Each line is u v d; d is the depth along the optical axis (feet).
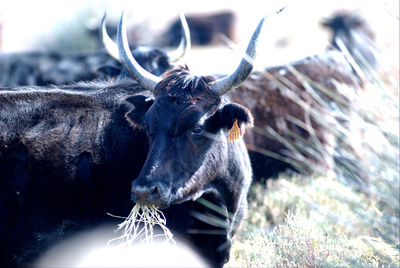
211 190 56.75
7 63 148.15
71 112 58.13
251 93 97.50
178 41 340.80
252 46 53.42
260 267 59.11
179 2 101.60
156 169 50.44
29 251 56.08
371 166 60.34
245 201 63.57
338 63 105.09
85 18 313.12
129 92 62.95
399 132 56.13
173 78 55.57
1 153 53.98
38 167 54.80
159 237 57.11
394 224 55.11
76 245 57.57
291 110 98.22
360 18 198.08
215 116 54.65
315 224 69.41
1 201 53.83
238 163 58.70
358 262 53.88
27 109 56.54
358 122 58.85
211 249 59.00
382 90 57.52
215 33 352.08
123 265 56.85
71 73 147.33
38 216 55.21
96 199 57.36
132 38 329.11
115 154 58.23
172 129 52.21
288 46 277.03
